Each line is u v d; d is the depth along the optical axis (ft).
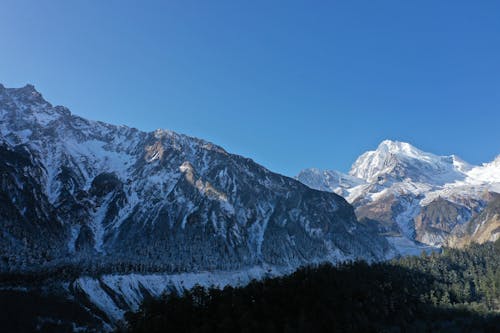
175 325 556.92
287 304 612.29
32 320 654.53
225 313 573.74
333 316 581.12
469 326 627.05
